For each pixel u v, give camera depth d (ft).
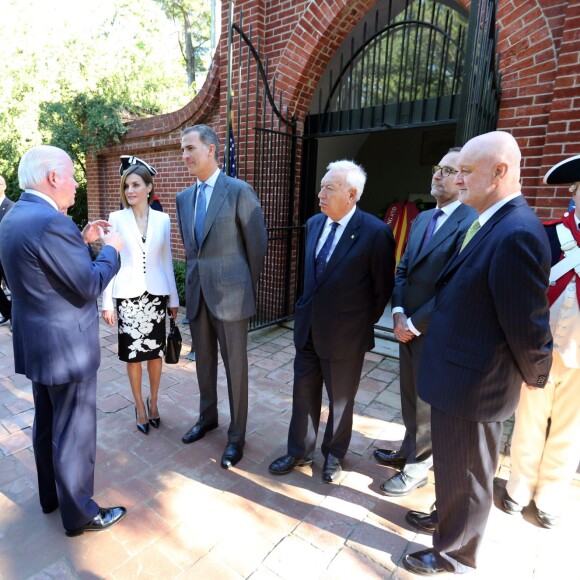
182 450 8.57
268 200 15.83
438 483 5.57
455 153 6.70
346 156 25.75
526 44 10.57
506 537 6.53
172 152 20.07
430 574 5.79
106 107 22.27
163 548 6.17
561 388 6.30
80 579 5.65
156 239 8.49
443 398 5.17
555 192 10.32
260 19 15.42
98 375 11.89
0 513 6.77
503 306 4.56
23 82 24.49
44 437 6.43
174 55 38.55
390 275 7.04
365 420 9.91
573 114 9.84
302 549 6.22
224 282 7.78
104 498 7.14
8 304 15.98
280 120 14.35
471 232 5.50
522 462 6.81
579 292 6.07
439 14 15.64
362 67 14.29
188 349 13.99
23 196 5.65
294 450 7.91
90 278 5.62
